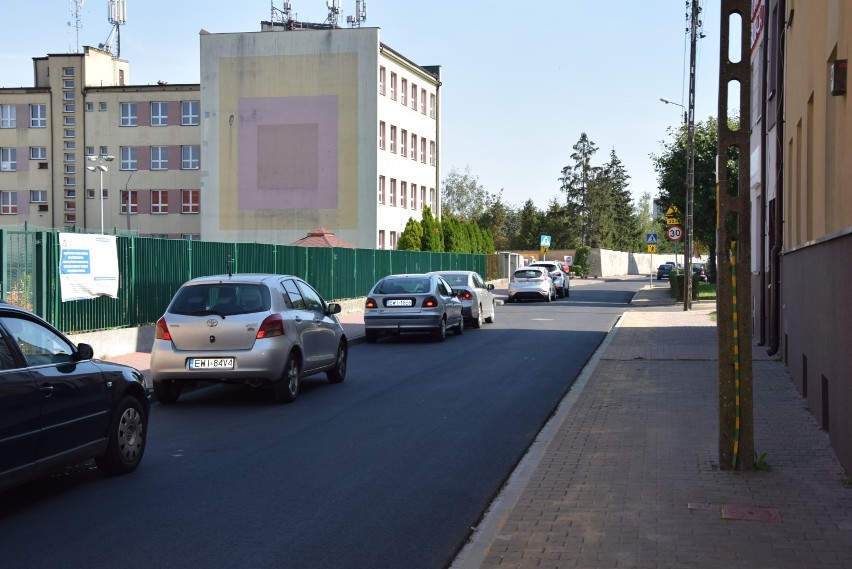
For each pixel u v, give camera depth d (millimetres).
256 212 58188
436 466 8422
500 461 8633
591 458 8281
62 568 5508
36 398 6746
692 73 32375
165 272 19344
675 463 7984
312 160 57531
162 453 9070
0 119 68062
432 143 68500
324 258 31375
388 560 5680
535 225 114625
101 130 67250
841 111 7957
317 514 6758
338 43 57062
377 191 57094
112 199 67312
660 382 13641
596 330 25578
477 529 6352
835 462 7828
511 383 14422
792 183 13430
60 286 15664
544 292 42469
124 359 16672
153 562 5625
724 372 7613
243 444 9531
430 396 13055
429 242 55969
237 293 12359
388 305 22031
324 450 9188
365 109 56875
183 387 13930
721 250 7602
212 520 6594
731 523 6047
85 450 7438
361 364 17375
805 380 11109
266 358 12023
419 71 64562
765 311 17844
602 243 109000
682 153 45438
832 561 5234
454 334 24297
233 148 58344
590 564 5258
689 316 29297
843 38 7910
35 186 67875
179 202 66562
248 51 57938
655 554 5414
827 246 8695
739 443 7605
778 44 15039
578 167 109625
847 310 7355
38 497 7285
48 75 67938
